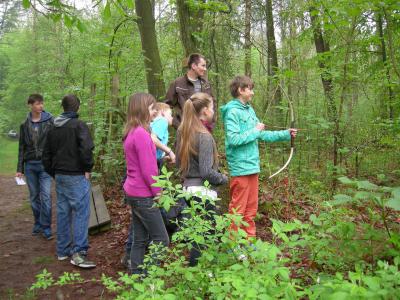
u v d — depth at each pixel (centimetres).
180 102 490
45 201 559
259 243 227
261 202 546
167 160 479
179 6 670
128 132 358
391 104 647
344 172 601
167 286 269
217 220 253
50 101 1116
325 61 704
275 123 736
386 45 784
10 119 2664
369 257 273
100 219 553
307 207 557
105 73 790
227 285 208
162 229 360
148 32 767
